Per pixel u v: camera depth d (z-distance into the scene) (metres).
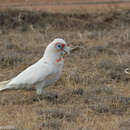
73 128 8.99
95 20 26.02
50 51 10.98
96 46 19.42
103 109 10.44
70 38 22.34
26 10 26.97
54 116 9.89
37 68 10.93
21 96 11.84
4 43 20.67
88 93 12.05
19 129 8.99
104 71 14.88
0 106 10.94
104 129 8.95
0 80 13.95
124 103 10.94
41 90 11.27
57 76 11.20
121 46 19.80
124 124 9.25
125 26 25.05
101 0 34.56
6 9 27.09
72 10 28.19
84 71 15.02
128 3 32.03
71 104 11.05
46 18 26.19
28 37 22.48
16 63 16.36
